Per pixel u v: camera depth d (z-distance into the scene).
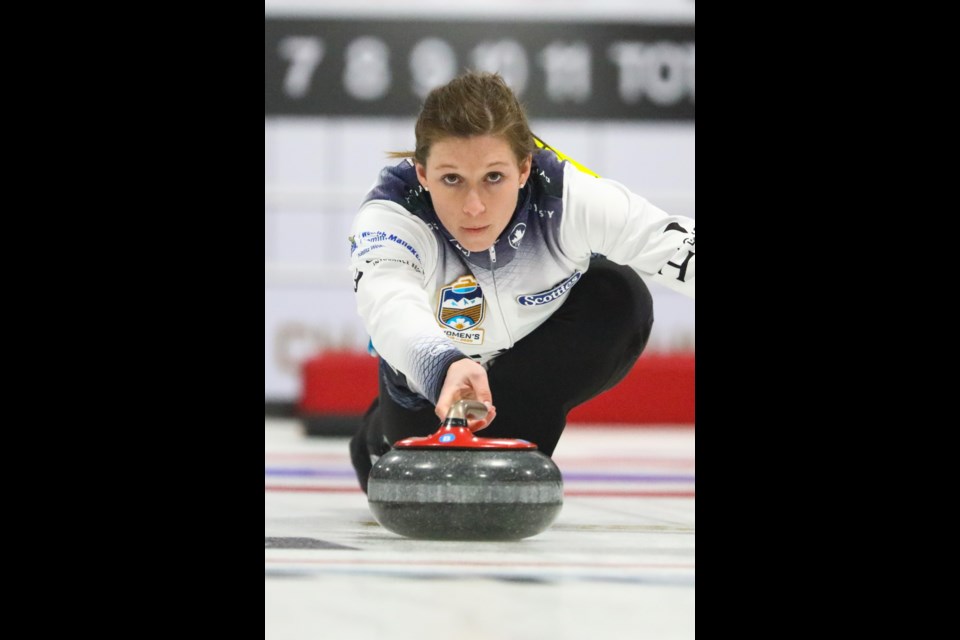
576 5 28.42
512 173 7.80
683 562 6.60
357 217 8.38
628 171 28.78
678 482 12.52
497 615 5.26
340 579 5.99
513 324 8.88
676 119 28.64
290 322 28.53
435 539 7.01
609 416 22.50
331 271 28.56
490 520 6.79
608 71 28.55
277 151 28.89
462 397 7.20
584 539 7.55
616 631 5.01
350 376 20.25
